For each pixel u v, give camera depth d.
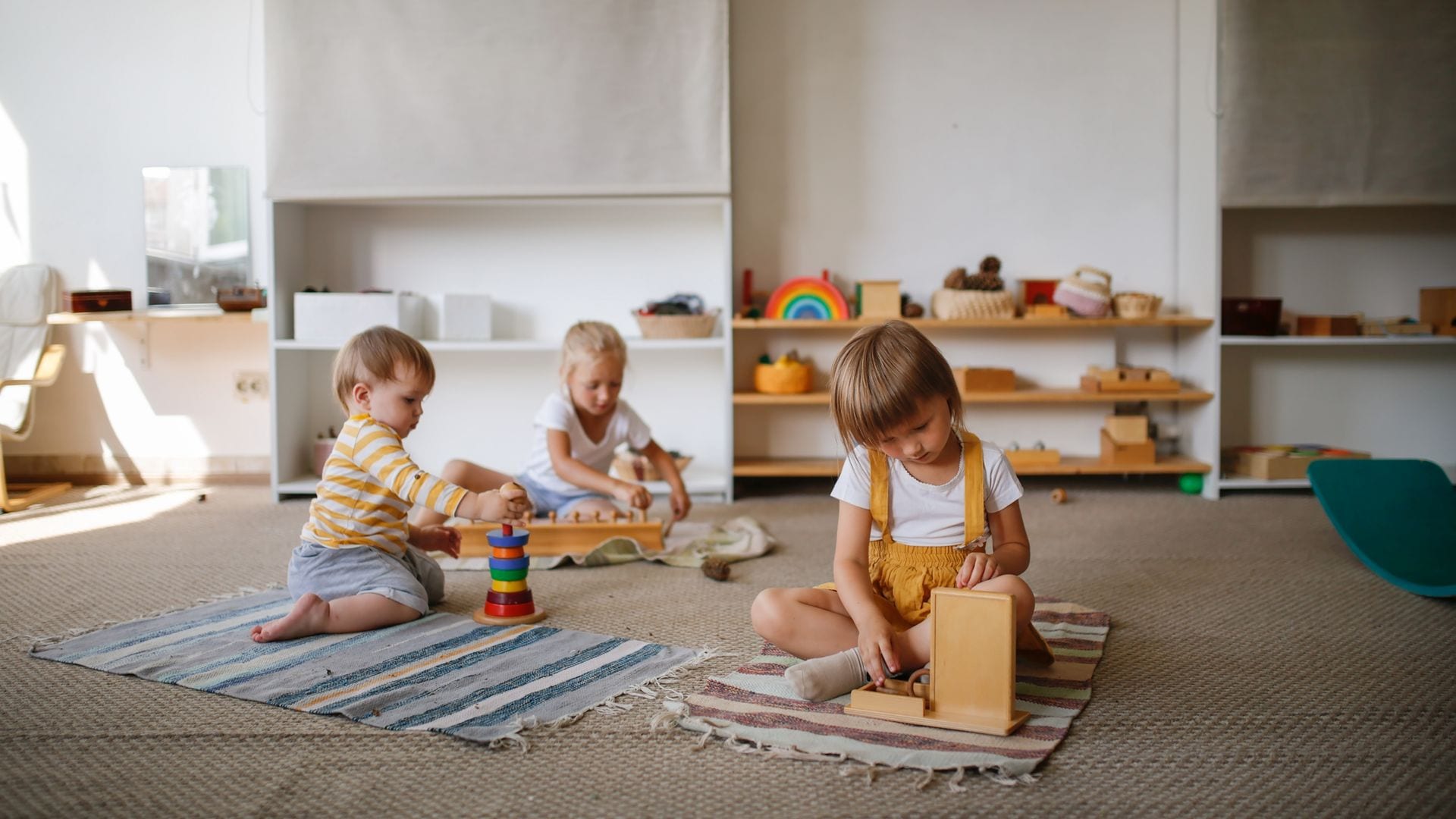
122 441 3.51
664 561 2.26
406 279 3.48
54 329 3.46
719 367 3.53
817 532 2.68
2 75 3.42
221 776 1.15
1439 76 3.12
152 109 3.42
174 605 1.89
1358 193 3.15
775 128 3.47
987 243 3.49
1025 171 3.48
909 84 3.46
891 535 1.50
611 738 1.25
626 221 3.49
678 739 1.24
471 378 3.52
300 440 3.39
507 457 3.54
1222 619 1.83
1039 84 3.46
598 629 1.73
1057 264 3.50
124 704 1.37
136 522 2.80
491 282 3.49
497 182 3.07
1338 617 1.85
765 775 1.15
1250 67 3.14
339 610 1.68
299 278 3.36
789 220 3.48
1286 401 3.56
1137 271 3.50
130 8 3.40
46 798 1.09
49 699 1.38
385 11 3.04
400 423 1.85
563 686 1.42
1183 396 3.24
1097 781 1.14
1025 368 3.53
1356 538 2.19
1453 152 3.13
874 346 1.33
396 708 1.34
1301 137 3.15
